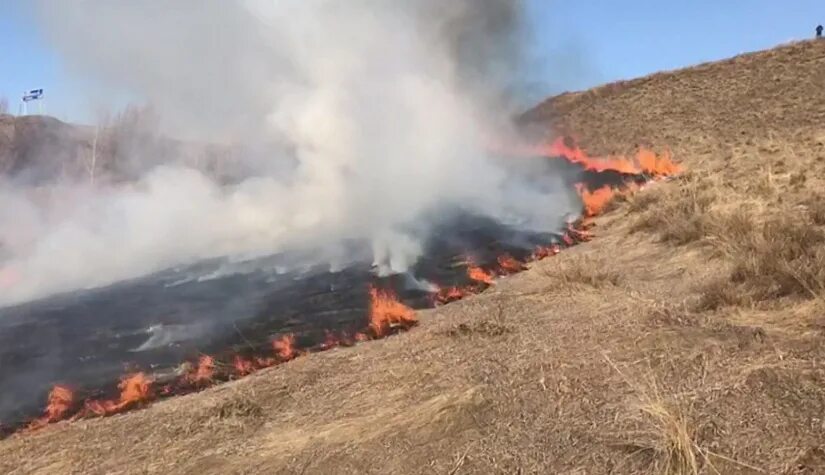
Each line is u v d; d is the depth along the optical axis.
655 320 5.57
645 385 4.25
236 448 4.74
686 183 13.79
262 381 6.28
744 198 10.67
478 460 3.88
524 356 5.37
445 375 5.28
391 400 5.04
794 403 3.75
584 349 5.25
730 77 41.75
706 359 4.49
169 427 5.41
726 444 3.50
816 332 4.64
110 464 4.89
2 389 7.21
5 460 5.43
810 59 39.69
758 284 6.04
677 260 8.36
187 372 7.16
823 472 3.16
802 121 28.53
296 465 4.29
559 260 9.95
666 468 3.38
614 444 3.70
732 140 26.92
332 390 5.61
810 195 9.73
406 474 3.92
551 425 4.07
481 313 7.41
